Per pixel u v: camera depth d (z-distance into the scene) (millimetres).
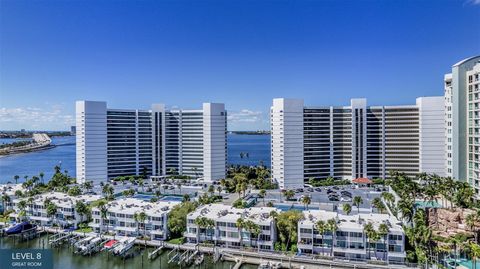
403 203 129500
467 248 99250
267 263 108500
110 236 133750
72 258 120312
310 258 110812
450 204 139875
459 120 163000
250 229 117438
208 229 126125
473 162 155375
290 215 122875
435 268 100375
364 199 188000
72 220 146375
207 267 110438
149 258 117312
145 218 131750
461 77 162375
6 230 140125
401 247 107312
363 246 110062
